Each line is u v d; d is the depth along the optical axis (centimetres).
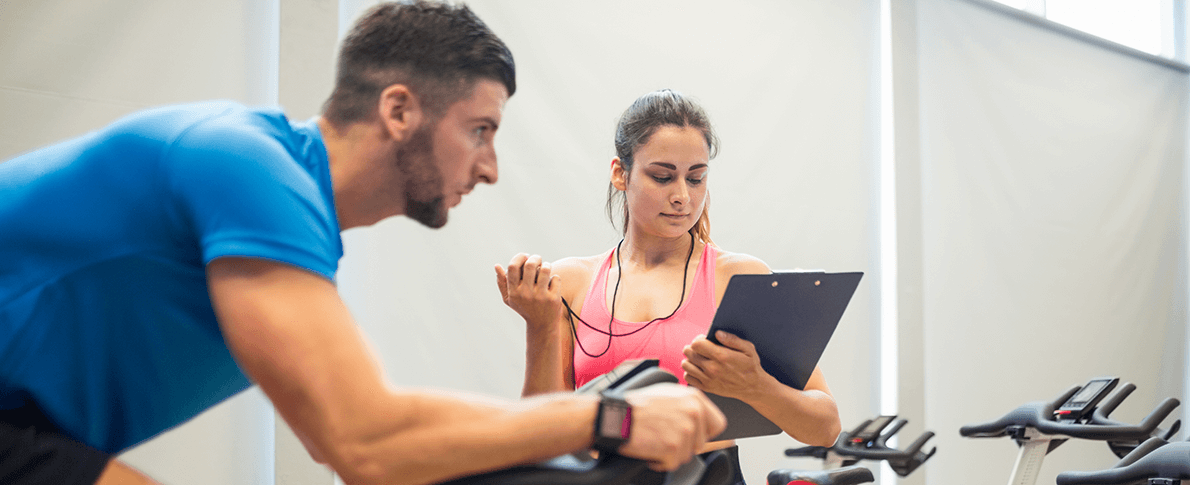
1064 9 472
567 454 77
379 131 89
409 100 88
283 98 251
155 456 230
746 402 132
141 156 78
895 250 376
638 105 164
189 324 84
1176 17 526
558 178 293
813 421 139
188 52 242
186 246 79
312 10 258
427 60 88
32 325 79
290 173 77
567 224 293
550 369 138
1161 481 190
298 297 71
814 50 362
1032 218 431
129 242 78
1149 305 481
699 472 87
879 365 375
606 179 303
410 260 264
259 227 72
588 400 76
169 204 77
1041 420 243
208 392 93
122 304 81
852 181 370
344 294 254
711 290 160
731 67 338
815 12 364
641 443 75
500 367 276
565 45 299
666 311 159
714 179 329
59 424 84
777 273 122
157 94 236
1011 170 425
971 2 419
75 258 78
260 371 70
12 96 217
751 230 337
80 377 83
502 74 93
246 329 70
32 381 80
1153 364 480
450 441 70
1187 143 514
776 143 347
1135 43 506
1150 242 486
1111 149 472
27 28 220
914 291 379
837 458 291
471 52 90
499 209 281
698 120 159
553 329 138
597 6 308
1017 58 436
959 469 393
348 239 255
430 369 264
